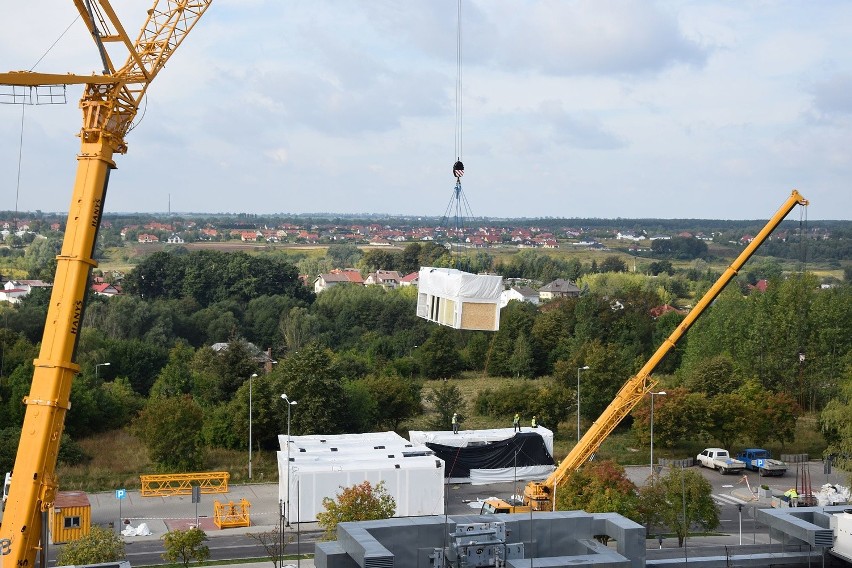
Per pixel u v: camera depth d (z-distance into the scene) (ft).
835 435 295.89
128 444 297.94
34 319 464.24
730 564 94.94
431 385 435.53
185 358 424.05
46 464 127.75
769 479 270.67
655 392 291.58
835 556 94.99
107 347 402.31
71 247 130.11
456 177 193.88
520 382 435.12
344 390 304.09
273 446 295.69
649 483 212.84
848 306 396.16
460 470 258.16
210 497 242.99
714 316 423.23
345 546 85.97
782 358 389.60
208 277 654.94
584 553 90.48
